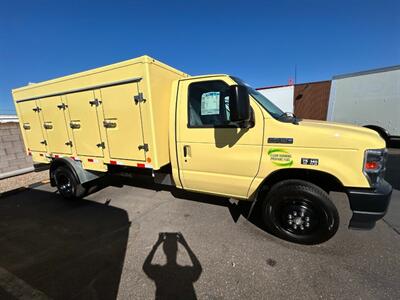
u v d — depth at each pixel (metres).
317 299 2.01
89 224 3.58
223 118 2.93
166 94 3.31
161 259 2.63
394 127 8.36
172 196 4.57
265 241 2.93
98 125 3.64
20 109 4.82
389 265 2.41
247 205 4.04
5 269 2.57
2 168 6.32
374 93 8.70
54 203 4.54
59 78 3.91
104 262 2.62
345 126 2.82
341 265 2.43
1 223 3.73
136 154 3.34
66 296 2.13
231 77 2.90
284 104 14.20
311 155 2.54
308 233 2.75
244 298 2.05
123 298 2.08
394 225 3.22
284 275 2.32
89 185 4.54
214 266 2.48
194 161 3.19
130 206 4.19
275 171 2.76
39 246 3.02
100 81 3.41
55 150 4.45
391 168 6.24
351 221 2.57
